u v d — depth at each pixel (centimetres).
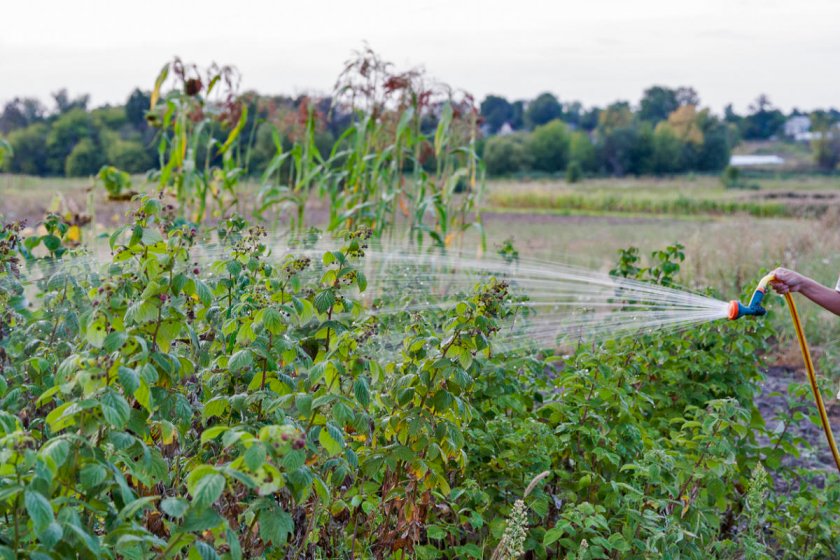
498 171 6612
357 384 296
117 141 4547
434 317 483
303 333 391
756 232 1881
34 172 4594
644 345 503
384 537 350
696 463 397
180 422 303
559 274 620
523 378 477
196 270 352
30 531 228
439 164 895
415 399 339
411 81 859
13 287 388
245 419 305
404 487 343
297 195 920
